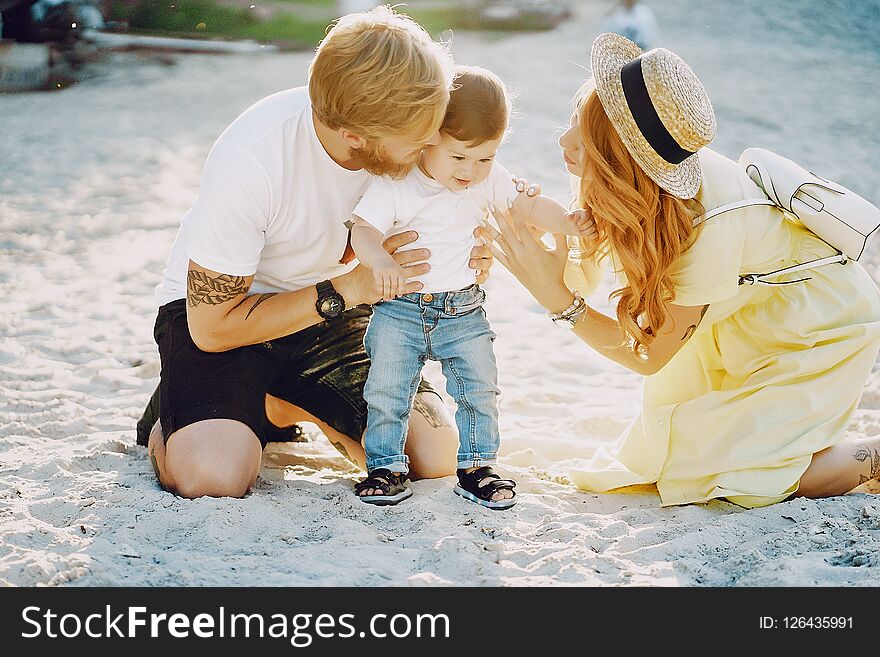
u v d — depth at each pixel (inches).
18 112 479.2
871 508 130.5
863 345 136.3
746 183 137.3
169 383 141.9
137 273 269.6
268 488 144.3
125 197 344.8
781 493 133.3
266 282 145.0
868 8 812.0
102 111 483.5
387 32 120.1
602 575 117.2
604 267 147.3
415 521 130.5
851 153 403.2
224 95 526.0
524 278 135.0
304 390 151.6
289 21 736.3
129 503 133.5
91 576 113.0
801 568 115.4
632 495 143.7
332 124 123.7
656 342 135.6
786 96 527.8
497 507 135.8
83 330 225.5
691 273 130.3
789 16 788.6
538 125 451.5
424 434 147.7
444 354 138.0
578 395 195.5
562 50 660.7
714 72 596.7
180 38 679.7
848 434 164.7
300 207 136.9
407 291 130.6
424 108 119.1
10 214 320.5
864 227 134.1
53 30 583.2
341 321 152.4
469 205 134.6
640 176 124.9
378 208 130.1
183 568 115.4
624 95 122.3
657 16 792.9
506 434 173.9
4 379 194.2
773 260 135.9
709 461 136.6
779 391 135.4
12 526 124.1
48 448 161.0
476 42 695.7
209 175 132.6
